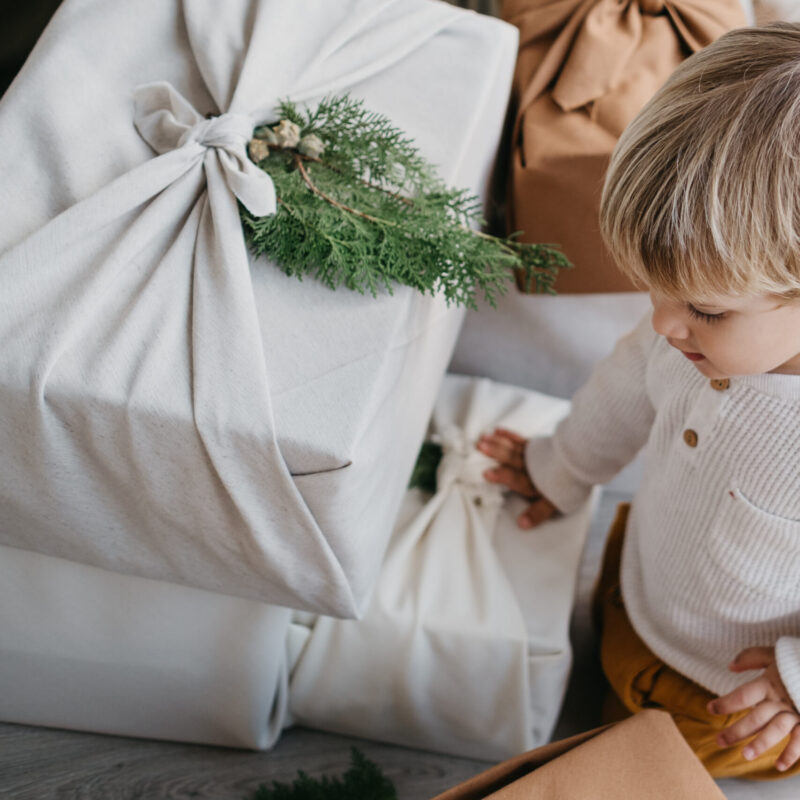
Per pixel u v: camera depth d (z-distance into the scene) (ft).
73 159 2.40
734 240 1.66
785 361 2.02
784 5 3.48
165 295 2.16
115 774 3.19
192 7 2.71
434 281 2.39
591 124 3.37
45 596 2.77
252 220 2.29
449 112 2.80
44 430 2.11
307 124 2.59
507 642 2.98
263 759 3.32
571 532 3.45
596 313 3.96
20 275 2.13
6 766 3.15
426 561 3.18
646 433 3.17
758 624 2.78
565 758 2.08
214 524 2.24
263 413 2.01
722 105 1.67
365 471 2.11
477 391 3.85
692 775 2.09
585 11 3.49
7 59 3.63
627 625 3.31
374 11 2.88
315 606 2.51
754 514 2.42
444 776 3.34
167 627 2.81
